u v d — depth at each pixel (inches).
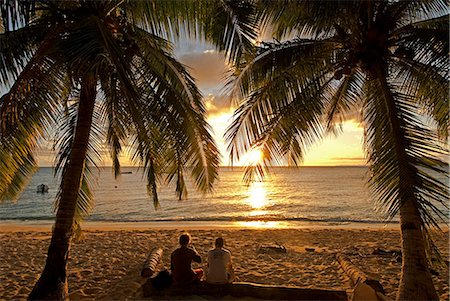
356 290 209.8
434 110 249.1
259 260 349.4
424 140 189.6
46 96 187.0
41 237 523.8
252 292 217.6
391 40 230.4
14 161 205.5
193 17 231.3
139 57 222.5
